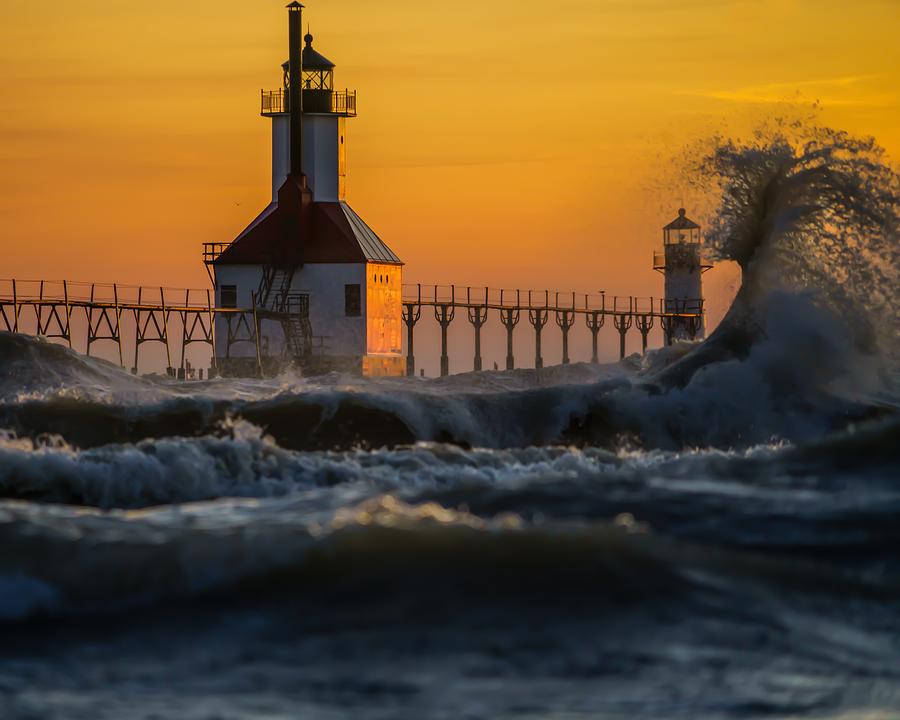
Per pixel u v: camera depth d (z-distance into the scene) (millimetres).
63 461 71625
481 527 42625
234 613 37750
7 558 40781
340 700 32156
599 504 49125
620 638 35875
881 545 44719
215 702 32094
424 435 103250
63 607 38594
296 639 35969
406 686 32938
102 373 148375
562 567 39906
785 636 36344
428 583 38938
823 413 109688
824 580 40938
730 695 32688
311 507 48844
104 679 33594
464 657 34656
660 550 41719
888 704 32219
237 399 104375
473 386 166875
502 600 38000
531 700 32188
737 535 45719
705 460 62062
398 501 49469
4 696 32469
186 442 74812
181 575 40062
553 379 174000
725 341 115312
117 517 45875
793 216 120188
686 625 36719
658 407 109375
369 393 105625
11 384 139875
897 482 52719
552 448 82938
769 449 81500
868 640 36375
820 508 48781
